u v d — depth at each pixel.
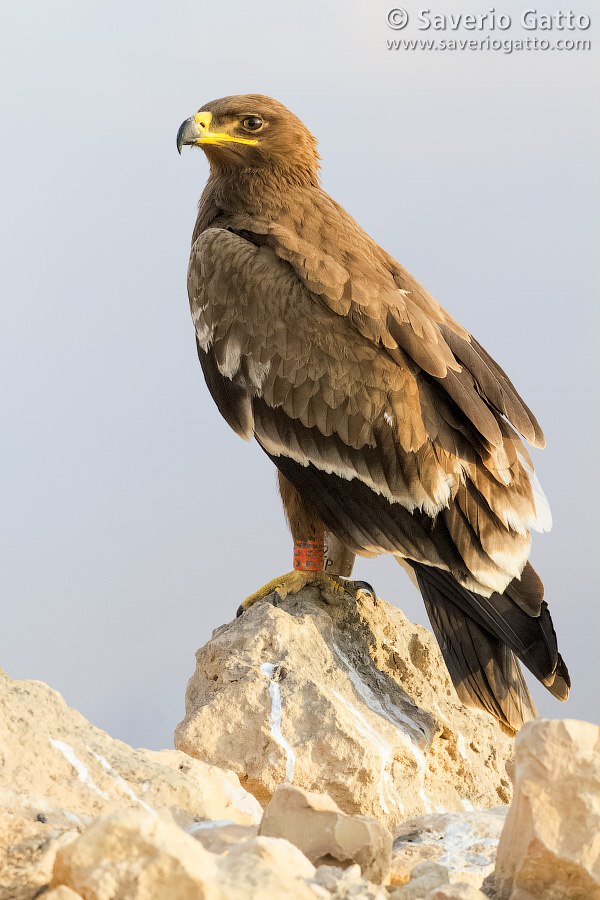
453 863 6.13
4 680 6.66
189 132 11.73
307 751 8.82
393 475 10.45
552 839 4.99
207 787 6.55
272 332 10.80
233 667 9.41
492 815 6.90
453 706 10.55
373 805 8.72
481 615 10.29
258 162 11.87
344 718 8.98
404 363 10.59
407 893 5.16
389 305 10.70
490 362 11.59
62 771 6.04
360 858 5.50
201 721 9.07
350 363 10.57
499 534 10.33
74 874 4.32
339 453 10.60
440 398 10.59
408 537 10.50
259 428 10.95
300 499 10.94
